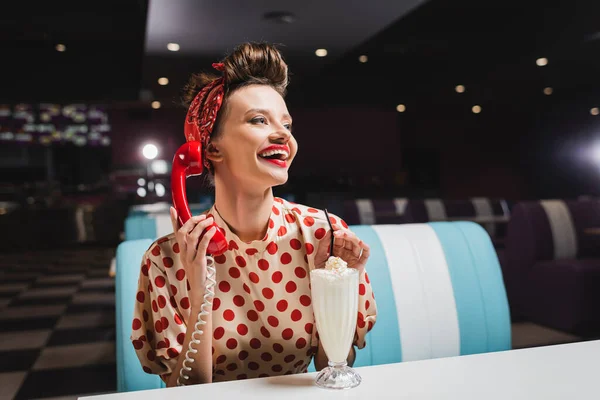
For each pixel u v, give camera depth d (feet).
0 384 9.20
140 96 30.81
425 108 42.47
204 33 21.43
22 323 13.55
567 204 12.77
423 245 4.83
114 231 32.96
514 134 44.19
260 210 3.06
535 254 12.12
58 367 10.02
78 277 20.98
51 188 37.81
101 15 22.57
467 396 2.42
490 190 44.24
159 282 3.06
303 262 3.14
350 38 23.00
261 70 3.05
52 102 29.25
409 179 42.63
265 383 2.65
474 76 31.76
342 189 35.78
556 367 2.76
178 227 2.82
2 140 40.24
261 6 18.53
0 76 28.17
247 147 2.85
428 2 20.59
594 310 11.06
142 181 29.71
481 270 4.91
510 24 23.59
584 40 24.77
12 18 22.72
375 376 2.69
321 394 2.48
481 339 4.77
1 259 27.30
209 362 2.92
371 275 4.56
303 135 39.19
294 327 3.10
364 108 40.45
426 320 4.60
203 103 3.05
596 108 36.63
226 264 3.05
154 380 3.85
